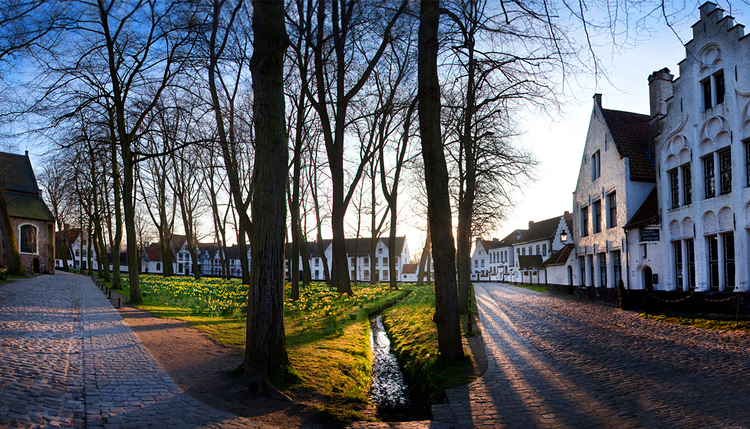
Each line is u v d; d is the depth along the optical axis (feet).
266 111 24.31
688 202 60.13
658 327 46.83
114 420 17.48
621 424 18.80
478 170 61.57
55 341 31.81
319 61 64.49
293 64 65.77
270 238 24.06
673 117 62.34
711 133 54.95
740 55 49.90
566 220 193.57
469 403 22.31
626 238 74.33
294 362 28.17
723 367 27.55
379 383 30.37
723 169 53.36
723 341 36.55
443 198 30.37
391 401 25.84
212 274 364.99
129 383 22.63
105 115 64.54
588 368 28.99
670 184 64.18
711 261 55.67
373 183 133.18
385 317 65.87
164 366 26.50
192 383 23.35
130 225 63.46
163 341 34.19
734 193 50.72
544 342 39.19
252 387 22.56
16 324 37.91
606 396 22.82
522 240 239.09
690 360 29.99
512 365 30.09
